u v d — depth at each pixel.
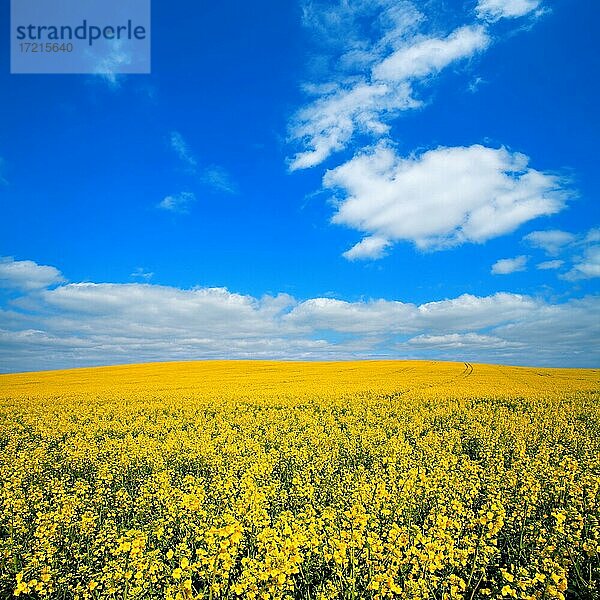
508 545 8.36
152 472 13.76
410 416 22.98
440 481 10.79
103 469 13.18
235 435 18.72
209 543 7.16
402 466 12.49
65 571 7.52
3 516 9.18
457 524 7.73
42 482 12.63
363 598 6.77
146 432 20.44
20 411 26.75
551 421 20.22
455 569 7.30
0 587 7.12
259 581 6.52
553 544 7.32
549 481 10.41
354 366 60.22
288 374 51.06
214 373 53.19
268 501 9.93
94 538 8.52
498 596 6.35
